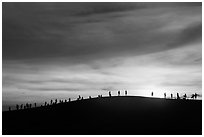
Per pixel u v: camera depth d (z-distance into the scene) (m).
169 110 88.44
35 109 104.88
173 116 81.81
